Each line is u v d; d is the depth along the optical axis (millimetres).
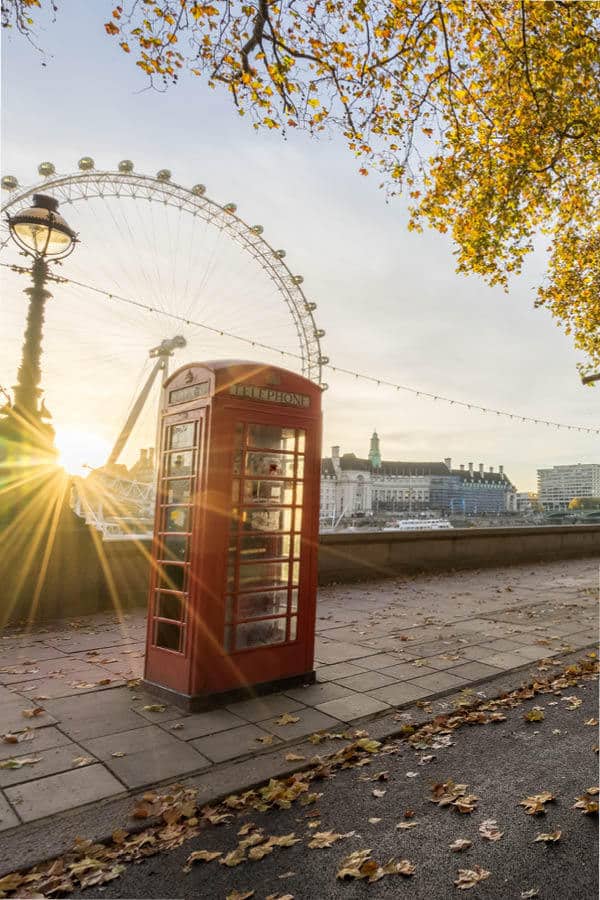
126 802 3340
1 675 5609
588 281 14758
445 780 3670
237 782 3586
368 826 3141
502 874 2711
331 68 7305
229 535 5031
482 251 11695
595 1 8586
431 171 11086
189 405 5270
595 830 3076
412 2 7508
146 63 6777
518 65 9445
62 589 8180
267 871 2760
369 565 12492
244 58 6824
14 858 2805
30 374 8055
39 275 8086
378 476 188500
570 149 10734
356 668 6027
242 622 5090
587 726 4590
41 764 3750
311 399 5734
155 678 5172
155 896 2588
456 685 5508
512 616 8703
